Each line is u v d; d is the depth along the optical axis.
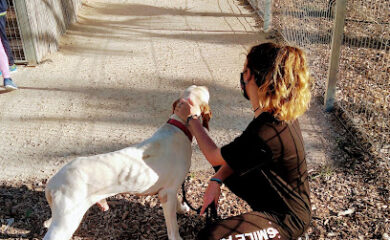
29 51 5.50
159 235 2.94
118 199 3.25
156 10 8.09
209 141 2.31
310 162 3.68
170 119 2.69
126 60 5.82
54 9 6.20
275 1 6.93
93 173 2.38
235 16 7.68
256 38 6.60
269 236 2.11
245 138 2.08
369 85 4.80
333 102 4.43
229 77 5.32
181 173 2.61
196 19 7.54
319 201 3.22
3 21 4.96
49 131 4.18
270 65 1.99
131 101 4.77
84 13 7.79
